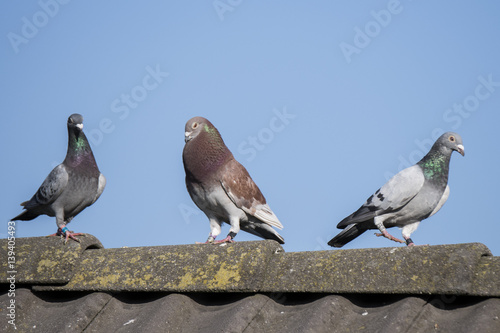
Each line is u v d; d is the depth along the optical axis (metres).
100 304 7.66
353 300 6.86
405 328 6.14
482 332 5.78
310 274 7.04
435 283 6.38
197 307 7.39
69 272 8.17
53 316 7.83
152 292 7.73
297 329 6.48
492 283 6.23
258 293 7.17
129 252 8.20
